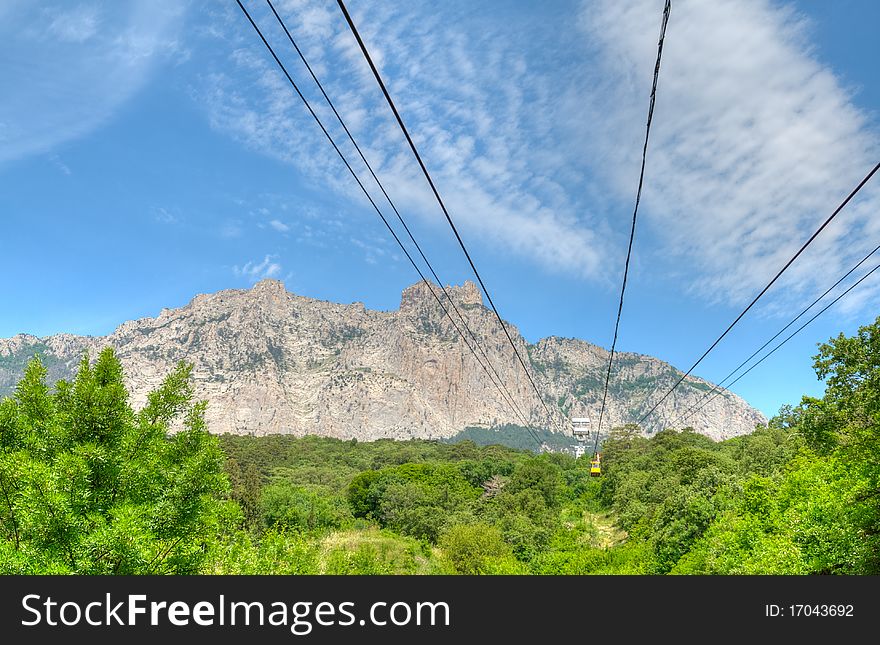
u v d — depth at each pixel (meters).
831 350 24.05
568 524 104.06
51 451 15.93
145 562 14.98
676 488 69.62
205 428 18.42
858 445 23.75
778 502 39.38
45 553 14.09
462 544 75.00
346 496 121.88
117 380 17.47
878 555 24.30
